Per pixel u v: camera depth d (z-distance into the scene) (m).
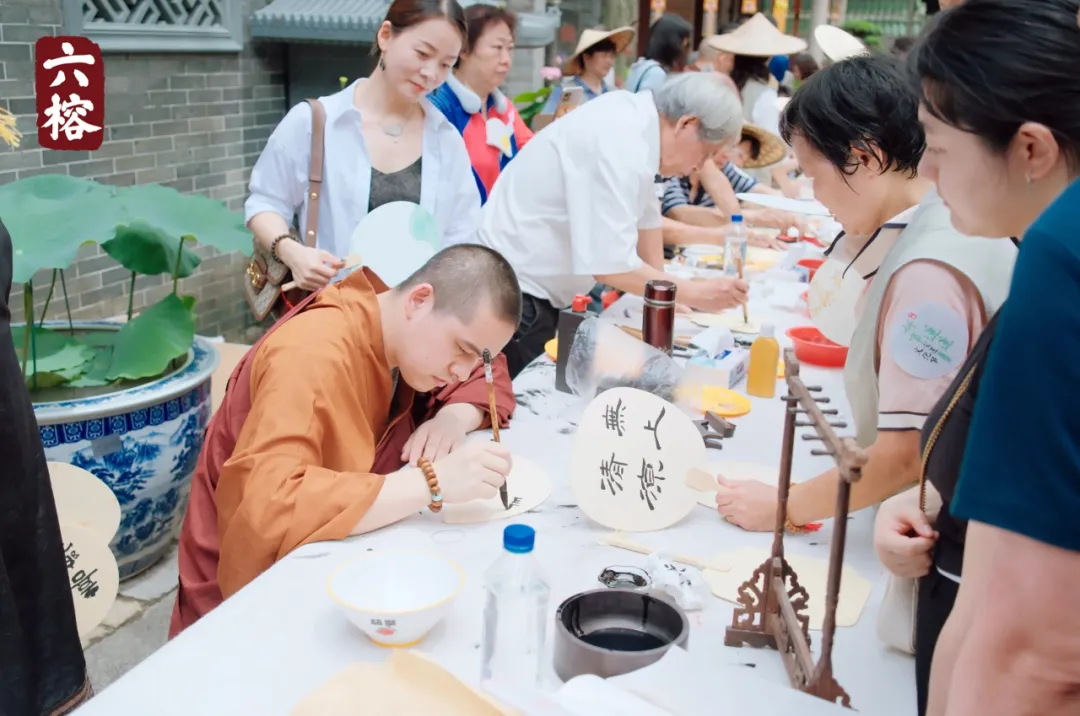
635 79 4.43
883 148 1.26
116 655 2.24
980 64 0.73
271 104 4.57
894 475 1.13
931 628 1.01
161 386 2.36
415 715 0.89
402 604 1.14
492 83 3.21
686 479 1.43
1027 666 0.65
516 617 1.01
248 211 2.40
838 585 0.91
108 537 1.53
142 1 3.70
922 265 1.08
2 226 1.44
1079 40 0.70
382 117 2.47
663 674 0.92
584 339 1.87
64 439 2.20
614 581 1.23
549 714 0.86
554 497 1.49
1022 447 0.63
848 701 0.93
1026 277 0.63
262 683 1.01
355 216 2.42
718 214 3.65
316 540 1.29
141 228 2.52
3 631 1.34
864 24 8.30
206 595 1.45
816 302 2.05
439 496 1.36
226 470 1.34
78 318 3.57
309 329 1.44
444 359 1.46
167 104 3.90
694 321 2.53
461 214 2.64
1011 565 0.64
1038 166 0.73
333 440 1.41
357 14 4.22
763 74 4.95
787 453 1.06
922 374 1.09
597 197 2.26
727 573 1.27
